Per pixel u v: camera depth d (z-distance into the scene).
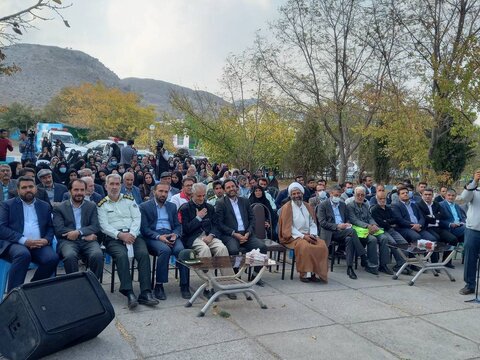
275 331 4.56
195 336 4.34
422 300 5.86
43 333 3.52
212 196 8.82
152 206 5.95
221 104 17.41
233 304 5.35
